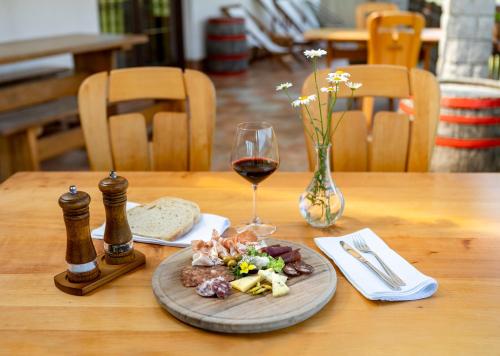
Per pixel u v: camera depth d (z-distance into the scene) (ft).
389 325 2.97
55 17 17.84
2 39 16.06
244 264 3.29
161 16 24.61
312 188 4.13
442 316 3.05
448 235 4.03
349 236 3.94
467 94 8.64
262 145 3.96
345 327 2.96
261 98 20.63
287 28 32.42
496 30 17.99
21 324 3.02
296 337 2.88
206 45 26.25
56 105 13.37
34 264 3.69
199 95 6.07
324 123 5.92
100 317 3.08
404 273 3.43
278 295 3.10
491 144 8.69
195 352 2.78
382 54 15.38
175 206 4.40
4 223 4.33
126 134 6.10
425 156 5.90
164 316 3.09
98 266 3.52
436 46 18.52
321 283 3.25
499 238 3.98
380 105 18.42
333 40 16.47
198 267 3.44
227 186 5.03
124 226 3.57
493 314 3.06
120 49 14.75
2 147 11.80
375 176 5.26
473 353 2.74
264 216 4.39
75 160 14.62
